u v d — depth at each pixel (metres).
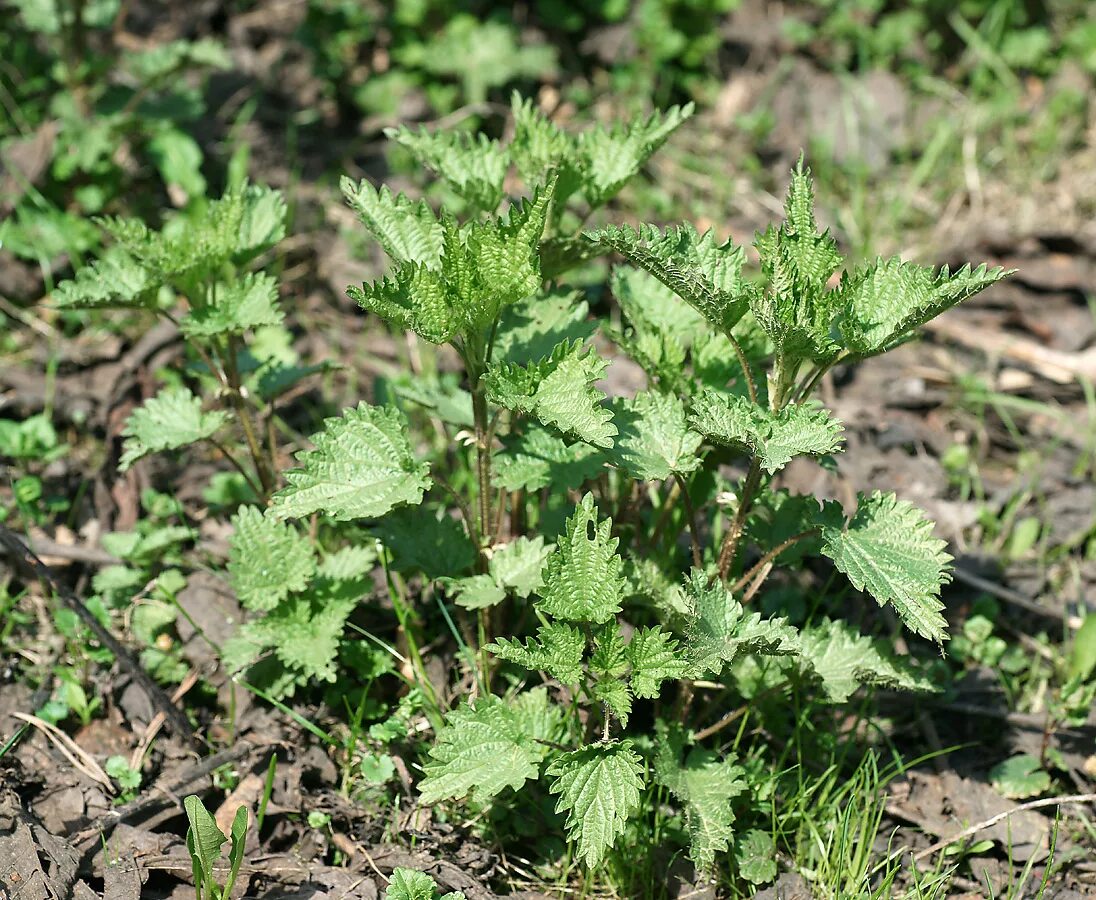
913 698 1.09
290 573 1.04
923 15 1.60
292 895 0.98
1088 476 1.22
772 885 1.00
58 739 1.04
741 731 1.02
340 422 0.98
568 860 1.00
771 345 1.03
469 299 0.95
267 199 1.07
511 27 1.53
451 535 1.04
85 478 1.17
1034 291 1.31
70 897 0.97
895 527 0.96
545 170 1.00
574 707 1.01
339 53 1.52
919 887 1.00
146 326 1.25
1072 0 1.65
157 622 1.08
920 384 1.27
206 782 1.02
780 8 1.62
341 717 1.05
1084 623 1.09
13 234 1.27
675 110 1.03
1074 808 1.05
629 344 1.02
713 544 1.09
